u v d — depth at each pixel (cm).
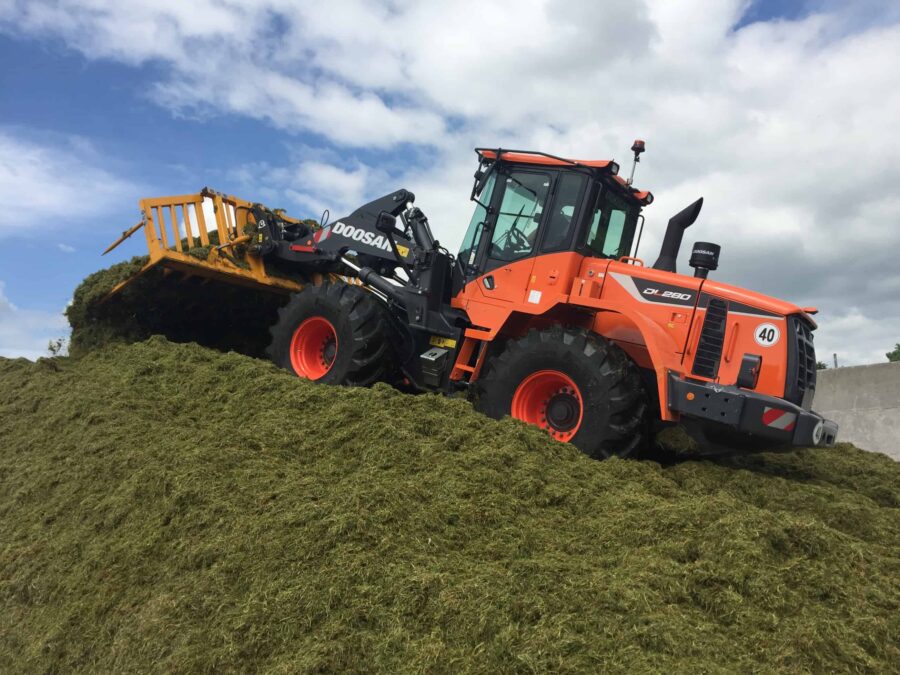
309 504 359
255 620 295
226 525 357
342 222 713
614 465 453
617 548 347
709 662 263
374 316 642
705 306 518
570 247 571
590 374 509
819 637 276
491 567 322
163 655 296
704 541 339
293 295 694
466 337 605
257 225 775
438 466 411
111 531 391
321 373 674
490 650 268
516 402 544
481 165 631
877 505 468
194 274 734
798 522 351
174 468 416
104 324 775
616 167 572
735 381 500
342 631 285
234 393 543
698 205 583
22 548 412
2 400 635
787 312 495
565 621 279
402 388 695
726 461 562
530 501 391
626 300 548
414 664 267
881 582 323
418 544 336
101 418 515
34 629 354
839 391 834
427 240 653
